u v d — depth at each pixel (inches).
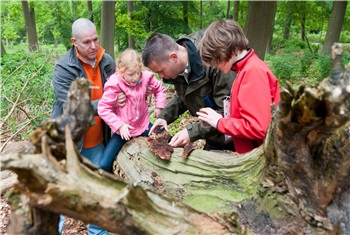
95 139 101.1
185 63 82.7
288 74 320.8
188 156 76.7
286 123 44.4
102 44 368.5
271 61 363.3
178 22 440.8
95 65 99.9
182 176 75.2
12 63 273.6
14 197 40.1
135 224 40.2
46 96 200.2
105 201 37.9
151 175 78.7
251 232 54.9
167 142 83.4
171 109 98.7
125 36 458.9
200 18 511.2
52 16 765.9
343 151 47.9
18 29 1045.8
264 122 63.6
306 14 568.7
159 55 80.3
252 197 61.1
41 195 36.0
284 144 48.6
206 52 69.7
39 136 40.7
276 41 655.1
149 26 436.5
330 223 52.2
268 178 57.9
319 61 343.0
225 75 80.0
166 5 431.5
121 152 89.6
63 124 42.2
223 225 45.6
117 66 85.6
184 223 43.5
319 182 51.4
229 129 68.3
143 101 91.0
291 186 53.9
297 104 40.0
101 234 99.6
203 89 84.4
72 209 37.3
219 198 65.2
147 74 91.9
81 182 37.8
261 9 275.6
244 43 68.3
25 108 188.5
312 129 43.8
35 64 259.3
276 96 70.4
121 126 86.2
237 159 68.6
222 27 68.1
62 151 41.4
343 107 37.9
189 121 196.1
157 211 42.7
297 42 621.9
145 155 82.6
